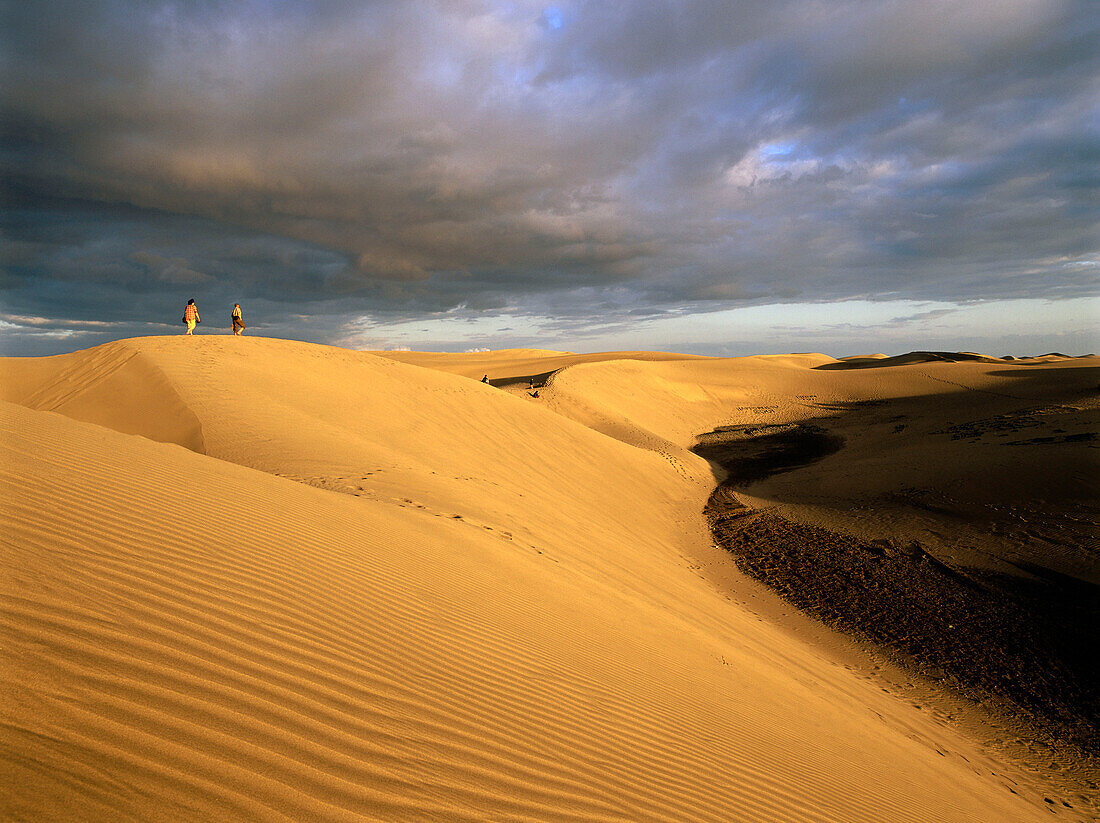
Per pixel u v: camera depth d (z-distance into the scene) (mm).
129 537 4176
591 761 3648
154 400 14375
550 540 10391
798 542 17203
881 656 11297
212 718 2629
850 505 20594
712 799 3824
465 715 3564
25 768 1944
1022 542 15859
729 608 11500
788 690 7230
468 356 87688
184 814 2039
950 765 7293
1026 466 20984
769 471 29281
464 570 6363
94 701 2449
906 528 17734
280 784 2387
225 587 3951
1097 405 32219
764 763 4773
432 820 2535
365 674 3559
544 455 20484
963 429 33188
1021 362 64312
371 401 18875
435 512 9039
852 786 5156
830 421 45000
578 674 4875
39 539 3713
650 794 3549
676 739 4477
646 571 11461
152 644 3027
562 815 2961
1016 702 9938
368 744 2893
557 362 73750
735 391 55062
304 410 15977
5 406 6777
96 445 6238
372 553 5754
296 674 3264
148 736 2363
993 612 12766
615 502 19000
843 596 13703
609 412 40125
